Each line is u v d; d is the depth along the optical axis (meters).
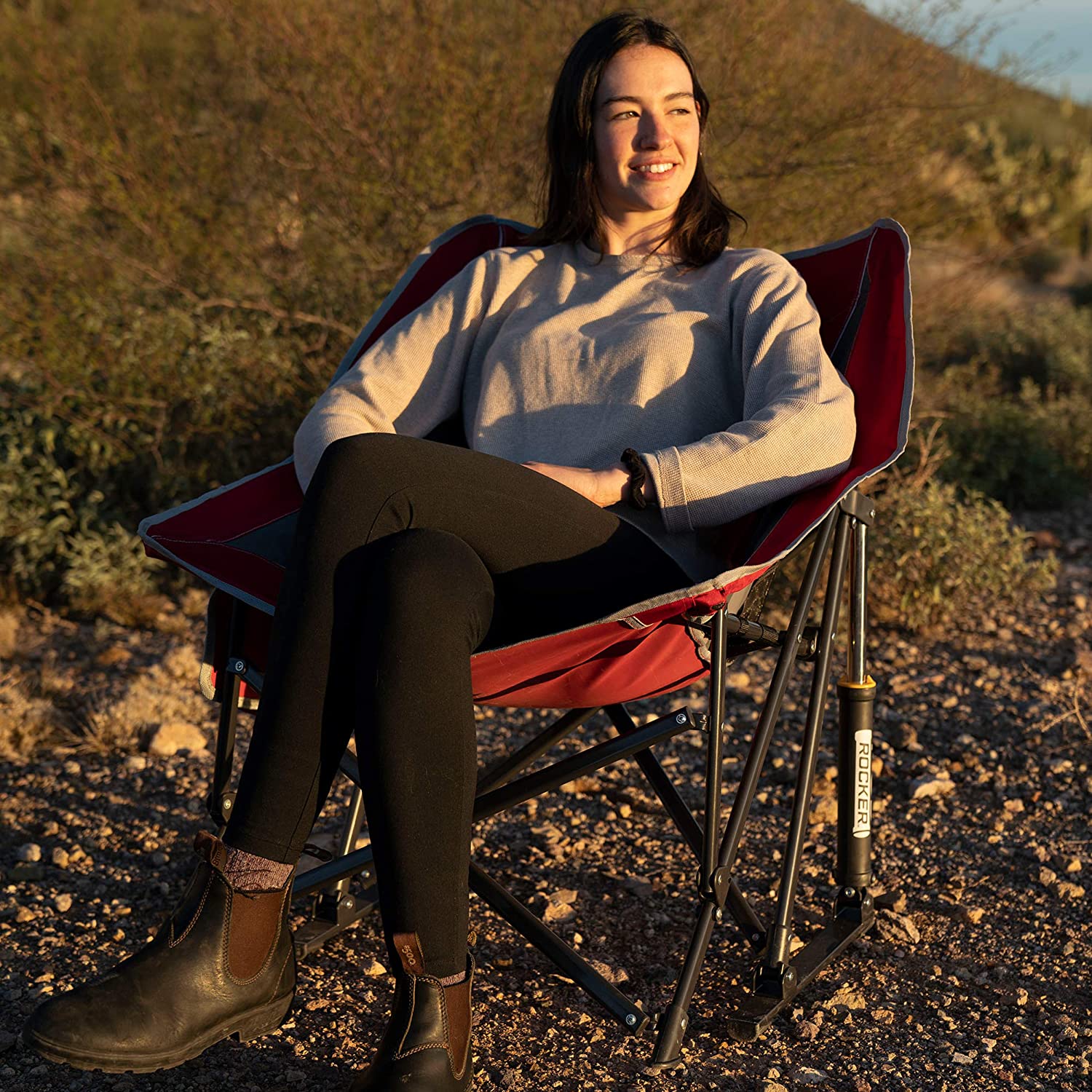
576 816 2.87
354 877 2.39
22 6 6.14
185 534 1.89
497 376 2.19
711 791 1.77
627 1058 1.88
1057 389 7.74
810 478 1.87
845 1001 2.04
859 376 2.07
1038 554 5.26
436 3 5.21
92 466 4.60
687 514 1.84
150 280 5.20
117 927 2.33
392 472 1.62
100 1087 1.80
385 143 5.25
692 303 2.18
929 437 5.00
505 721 3.49
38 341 4.71
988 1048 1.92
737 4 5.28
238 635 1.83
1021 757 3.21
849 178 5.61
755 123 5.40
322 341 5.04
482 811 1.93
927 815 2.89
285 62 5.22
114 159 5.14
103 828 2.78
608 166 2.23
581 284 2.28
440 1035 1.52
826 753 3.25
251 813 1.56
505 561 1.71
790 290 2.10
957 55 5.49
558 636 1.59
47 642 4.05
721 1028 1.98
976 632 4.21
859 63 5.63
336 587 1.57
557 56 5.29
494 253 2.34
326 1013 2.00
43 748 3.26
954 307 6.12
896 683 3.74
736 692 3.66
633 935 2.31
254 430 4.81
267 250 5.48
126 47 5.96
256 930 1.59
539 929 1.90
